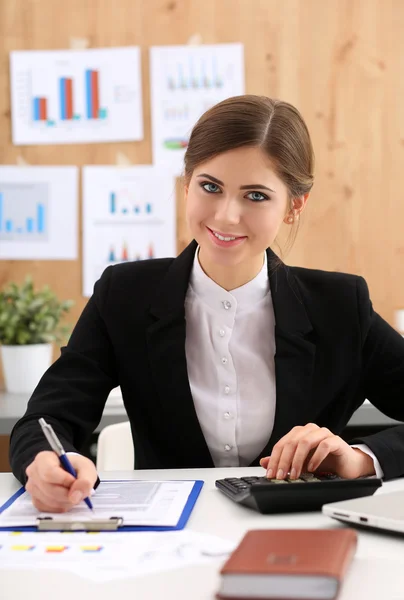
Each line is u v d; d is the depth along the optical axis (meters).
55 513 1.04
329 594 0.68
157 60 2.86
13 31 2.87
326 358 1.48
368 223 2.89
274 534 0.81
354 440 1.28
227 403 1.46
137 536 0.94
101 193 2.90
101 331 1.52
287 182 1.32
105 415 2.30
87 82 2.88
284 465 1.16
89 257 2.91
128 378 1.50
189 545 0.90
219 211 1.29
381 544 0.91
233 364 1.47
